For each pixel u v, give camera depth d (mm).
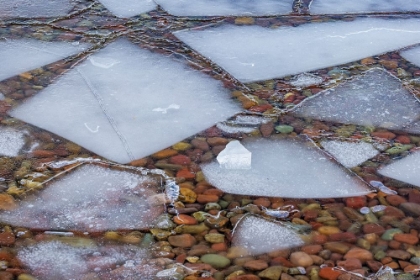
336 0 5293
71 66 4488
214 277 3359
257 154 3912
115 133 4023
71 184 3742
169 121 4105
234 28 4895
